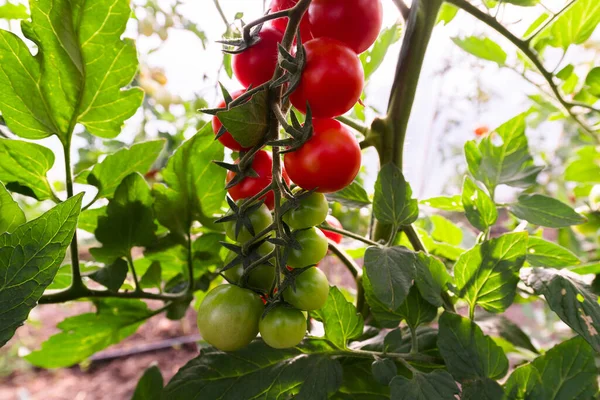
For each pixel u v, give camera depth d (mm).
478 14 299
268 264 191
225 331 183
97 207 321
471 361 237
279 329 179
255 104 150
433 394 216
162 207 300
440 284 257
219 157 291
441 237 494
